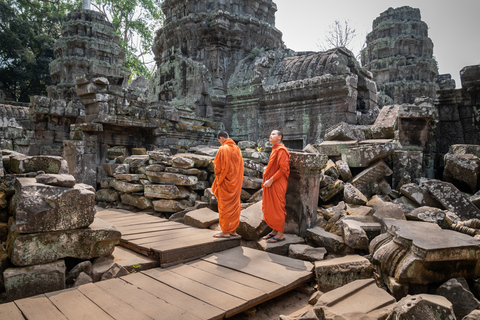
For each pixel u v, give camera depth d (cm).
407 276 328
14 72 2911
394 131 736
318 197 574
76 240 358
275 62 1449
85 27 2397
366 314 282
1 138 1145
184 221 568
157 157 705
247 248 465
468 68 797
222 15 1485
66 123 1290
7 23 2811
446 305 266
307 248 436
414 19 2731
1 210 414
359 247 409
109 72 2419
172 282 345
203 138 1292
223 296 312
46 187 346
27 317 267
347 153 661
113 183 757
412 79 2617
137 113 949
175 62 1611
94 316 272
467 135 812
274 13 1748
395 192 599
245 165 675
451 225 432
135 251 435
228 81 1517
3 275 309
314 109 1217
